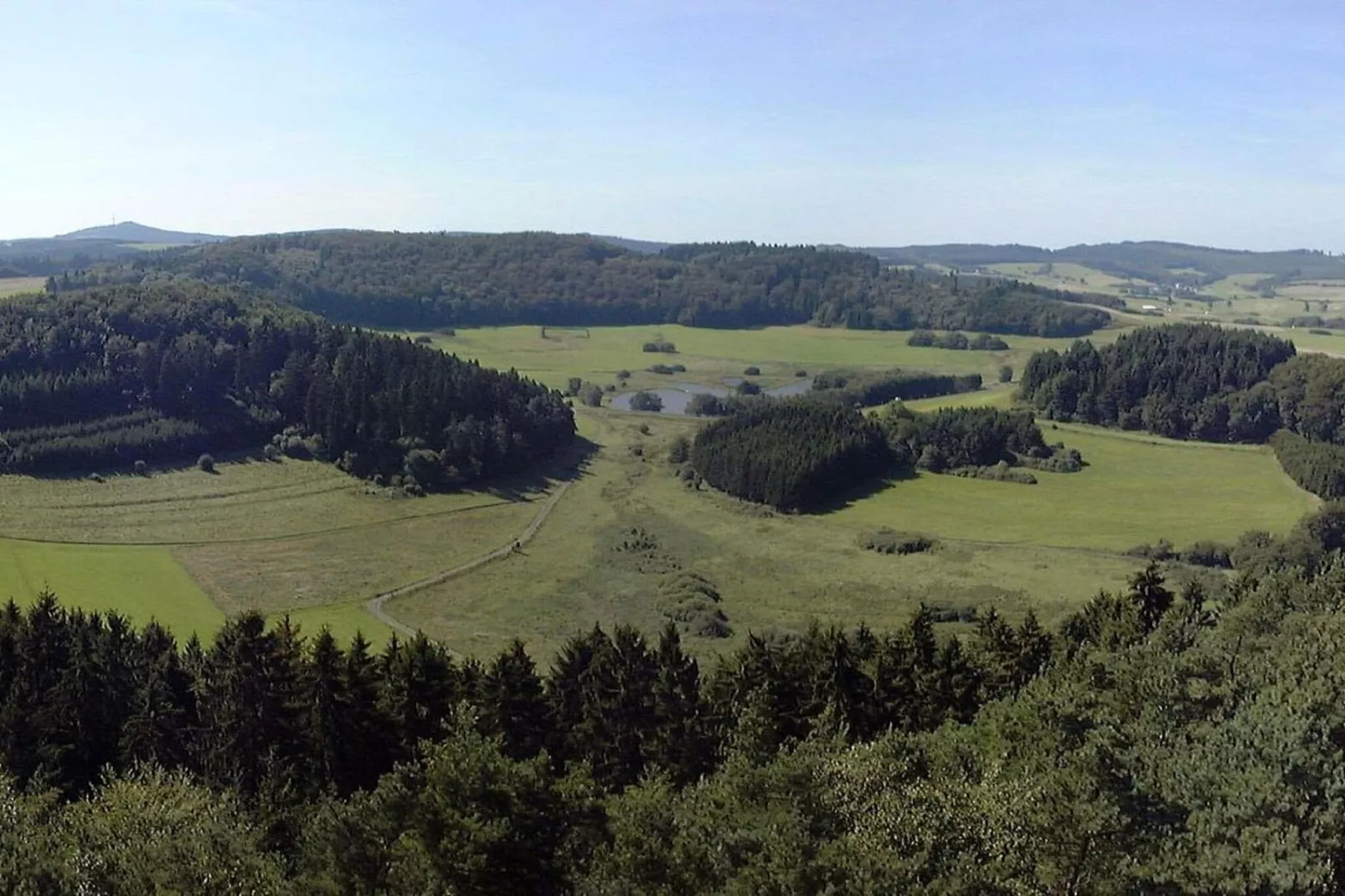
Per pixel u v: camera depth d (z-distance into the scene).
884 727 71.25
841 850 34.19
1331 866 36.88
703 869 37.16
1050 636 85.00
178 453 162.75
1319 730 45.12
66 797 62.34
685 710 68.31
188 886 36.62
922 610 77.94
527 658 71.00
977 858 36.78
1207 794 40.50
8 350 162.88
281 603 115.75
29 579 114.06
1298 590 78.81
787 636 107.81
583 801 43.56
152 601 111.69
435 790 39.88
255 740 64.62
